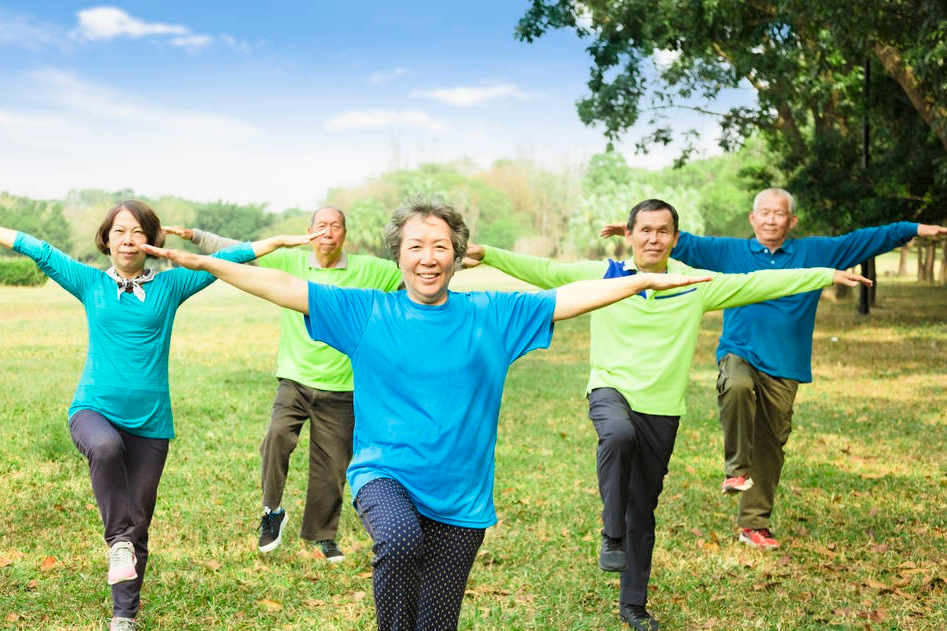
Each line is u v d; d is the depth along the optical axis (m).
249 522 6.25
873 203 22.02
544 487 7.46
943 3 12.33
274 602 4.73
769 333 5.65
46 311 28.28
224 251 4.32
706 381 14.75
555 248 124.75
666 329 4.40
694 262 5.92
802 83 18.34
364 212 111.12
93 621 4.38
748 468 5.59
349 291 3.23
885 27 13.54
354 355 3.22
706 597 4.95
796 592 5.04
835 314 29.28
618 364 4.43
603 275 4.51
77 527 5.99
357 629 4.42
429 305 3.22
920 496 7.31
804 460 8.76
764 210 5.77
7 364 14.73
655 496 4.48
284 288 3.16
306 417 5.46
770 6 15.58
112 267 4.20
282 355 5.48
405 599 2.86
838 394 13.18
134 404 4.13
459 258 3.28
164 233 4.29
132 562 3.78
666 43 17.27
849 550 5.87
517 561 5.51
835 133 23.69
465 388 3.16
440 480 3.13
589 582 5.14
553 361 17.77
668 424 4.43
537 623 4.52
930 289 48.09
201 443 8.98
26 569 5.08
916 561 5.60
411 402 3.13
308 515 5.49
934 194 22.17
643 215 4.37
